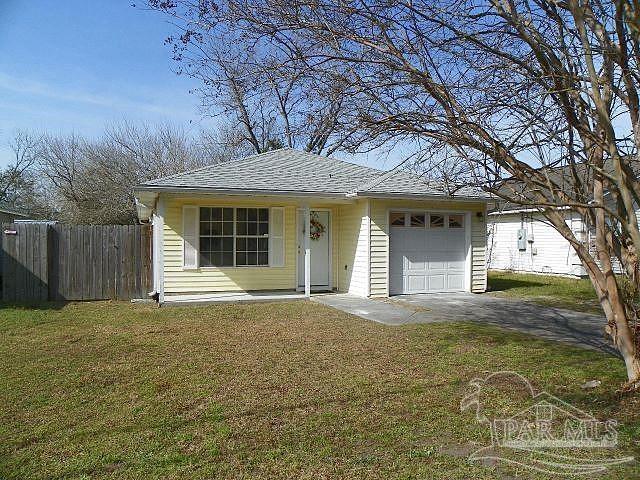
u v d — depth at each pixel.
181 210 13.58
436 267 14.34
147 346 7.72
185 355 7.14
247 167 14.30
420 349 7.50
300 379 5.96
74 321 10.01
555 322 9.90
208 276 13.82
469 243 14.55
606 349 7.49
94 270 13.43
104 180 32.75
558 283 17.62
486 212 14.73
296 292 14.23
